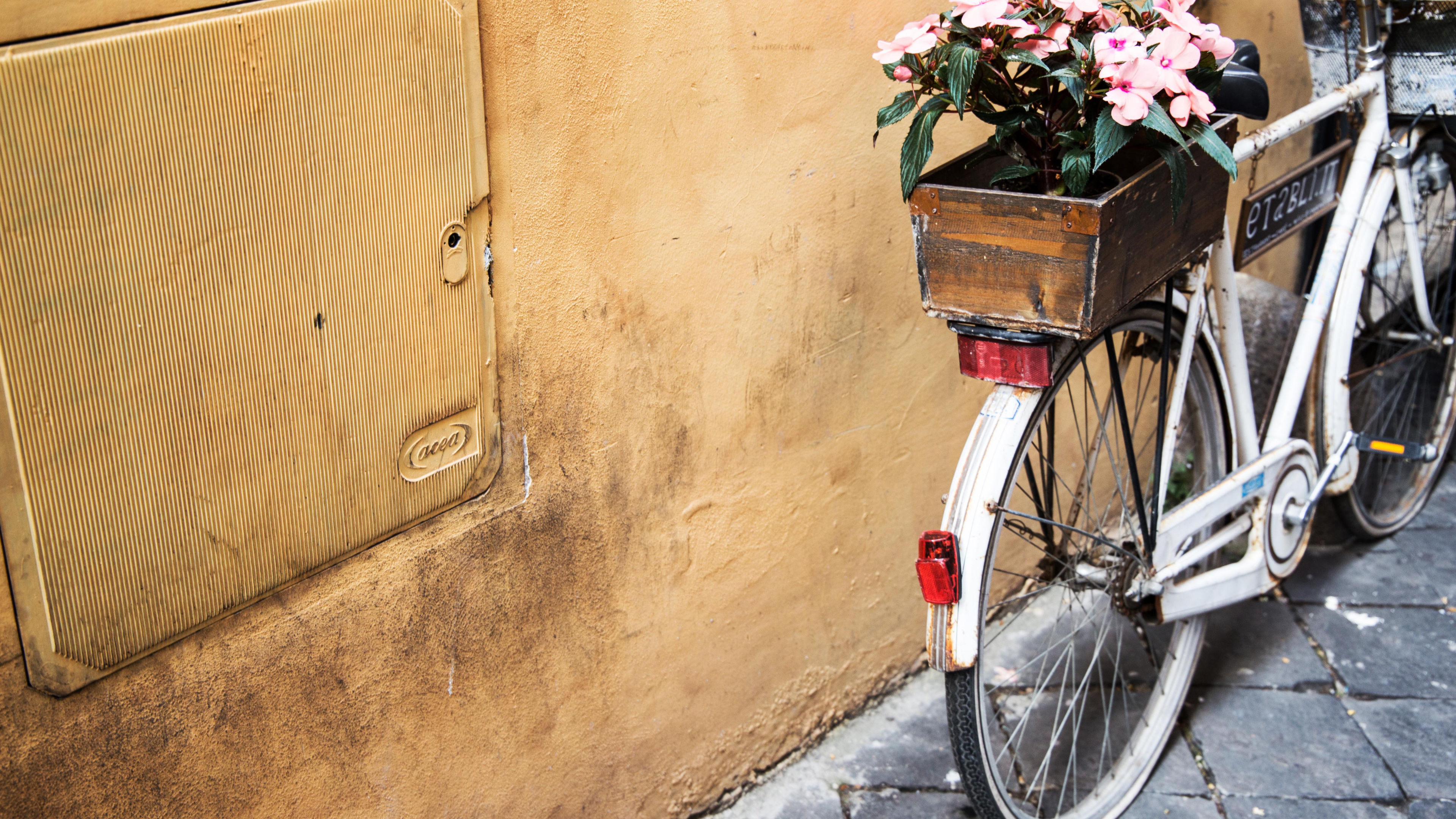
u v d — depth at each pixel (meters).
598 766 1.92
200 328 1.20
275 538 1.33
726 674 2.11
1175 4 1.56
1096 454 2.10
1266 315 3.19
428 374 1.45
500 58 1.41
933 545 1.68
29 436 1.09
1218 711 2.44
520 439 1.61
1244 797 2.22
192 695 1.31
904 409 2.27
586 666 1.83
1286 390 2.32
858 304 2.07
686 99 1.65
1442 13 2.27
